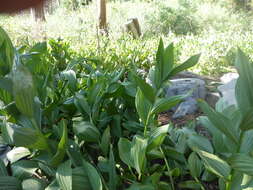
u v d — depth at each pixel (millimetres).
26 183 1133
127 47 3871
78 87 1850
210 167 904
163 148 1360
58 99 1649
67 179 979
